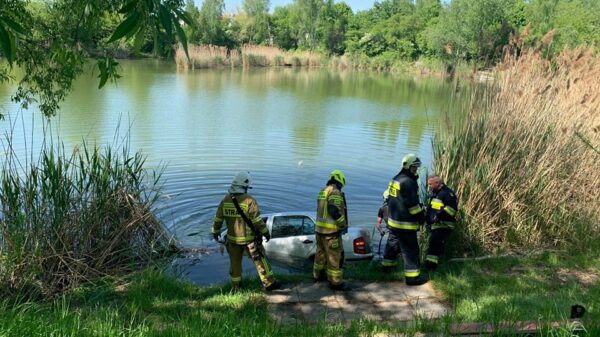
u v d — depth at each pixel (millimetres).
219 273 8438
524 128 8867
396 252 7637
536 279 7191
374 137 22781
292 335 5082
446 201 7453
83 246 7863
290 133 23078
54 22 6531
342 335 5082
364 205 12844
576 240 8430
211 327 4812
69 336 4285
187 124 23891
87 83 37094
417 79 61531
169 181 14367
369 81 55875
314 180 15039
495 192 8508
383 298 6742
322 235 7012
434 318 5625
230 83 45125
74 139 19078
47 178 8031
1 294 6688
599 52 10992
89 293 7008
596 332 4062
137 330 4645
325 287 7152
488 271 7613
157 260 8922
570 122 9172
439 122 9695
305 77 58062
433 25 77375
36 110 24062
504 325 4543
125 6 2672
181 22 2893
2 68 8680
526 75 9297
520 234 8633
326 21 99562
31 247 7234
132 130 21625
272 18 104438
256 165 16625
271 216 9555
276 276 7504
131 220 8641
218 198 12961
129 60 68375
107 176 8633
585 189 9164
